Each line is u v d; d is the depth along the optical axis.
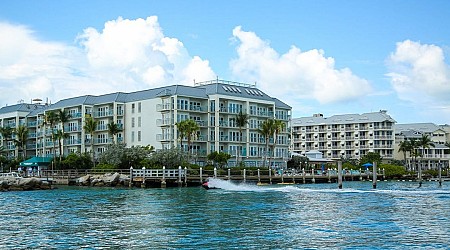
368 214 40.44
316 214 40.41
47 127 137.62
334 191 69.81
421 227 33.22
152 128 113.56
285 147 131.25
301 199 55.09
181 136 102.75
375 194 63.38
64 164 109.62
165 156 94.06
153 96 114.31
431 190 72.38
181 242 28.16
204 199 55.34
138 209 44.50
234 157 116.06
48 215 40.44
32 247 26.92
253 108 120.75
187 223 35.25
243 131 119.00
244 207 45.97
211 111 113.81
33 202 53.12
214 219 37.38
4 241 28.59
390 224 34.66
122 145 100.12
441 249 26.22
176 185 82.88
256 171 97.81
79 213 41.72
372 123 166.50
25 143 143.75
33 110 150.88
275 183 94.69
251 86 125.94
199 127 105.31
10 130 145.25
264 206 46.94
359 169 122.88
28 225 34.66
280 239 28.98
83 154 114.06
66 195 64.12
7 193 70.88
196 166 97.38
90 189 78.44
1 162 129.38
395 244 27.50
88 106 126.75
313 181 101.06
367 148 167.25
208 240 28.73
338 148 172.25
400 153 174.00
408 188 80.31
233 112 116.19
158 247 26.88
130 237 29.70
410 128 193.00
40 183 80.50
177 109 109.25
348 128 171.38
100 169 94.50
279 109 131.12
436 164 174.62
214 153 104.44
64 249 26.39
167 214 40.56
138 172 83.12
